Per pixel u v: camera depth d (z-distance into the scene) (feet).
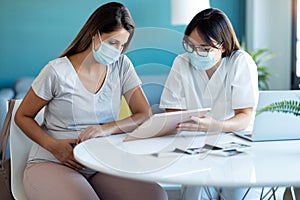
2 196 5.91
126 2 14.75
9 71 14.80
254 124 5.45
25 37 14.73
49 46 14.84
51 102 5.89
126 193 5.46
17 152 6.02
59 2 14.69
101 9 5.51
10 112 6.11
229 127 5.71
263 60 13.92
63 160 5.50
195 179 3.86
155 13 14.84
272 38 14.49
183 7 13.39
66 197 4.94
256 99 5.98
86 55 5.72
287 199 5.98
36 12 14.66
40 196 5.12
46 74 5.71
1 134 6.09
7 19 14.60
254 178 3.88
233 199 6.80
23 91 13.48
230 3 15.08
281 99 5.43
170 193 8.91
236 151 4.91
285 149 5.06
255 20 14.38
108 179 5.61
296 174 4.01
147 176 3.98
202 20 5.83
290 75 14.42
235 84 6.15
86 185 5.13
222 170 4.16
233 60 6.27
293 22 14.03
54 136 5.83
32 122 5.82
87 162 4.44
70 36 14.85
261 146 5.24
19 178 5.92
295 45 14.03
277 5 14.37
